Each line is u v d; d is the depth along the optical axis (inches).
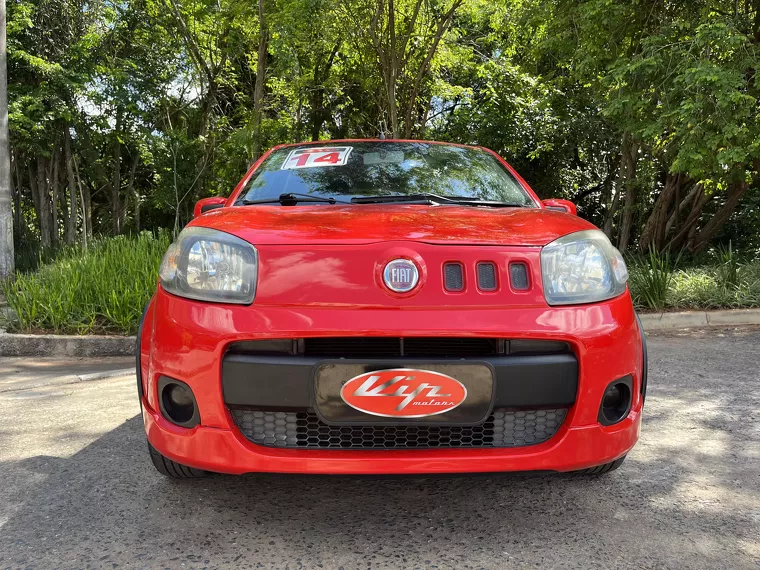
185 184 673.6
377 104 593.0
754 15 323.3
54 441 115.4
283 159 124.6
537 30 413.7
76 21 579.8
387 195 108.7
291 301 71.9
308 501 89.2
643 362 86.4
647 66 289.4
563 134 582.6
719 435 117.8
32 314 228.7
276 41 475.2
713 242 515.5
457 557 73.7
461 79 660.7
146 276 238.5
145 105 633.6
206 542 77.1
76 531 79.7
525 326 72.1
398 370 71.6
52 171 640.4
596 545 76.5
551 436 76.1
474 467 72.2
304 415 74.2
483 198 111.9
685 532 79.9
